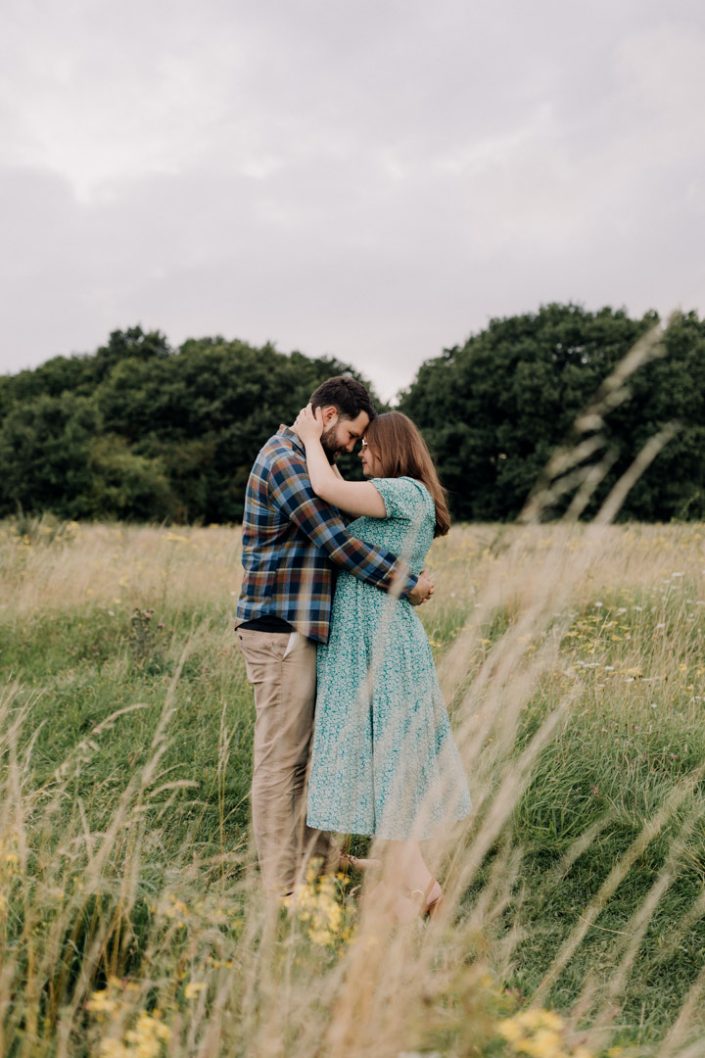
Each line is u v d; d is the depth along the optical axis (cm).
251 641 296
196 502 4059
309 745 296
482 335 4169
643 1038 201
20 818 219
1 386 5484
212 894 230
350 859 302
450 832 240
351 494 279
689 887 298
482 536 1041
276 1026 155
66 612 642
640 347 152
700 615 558
